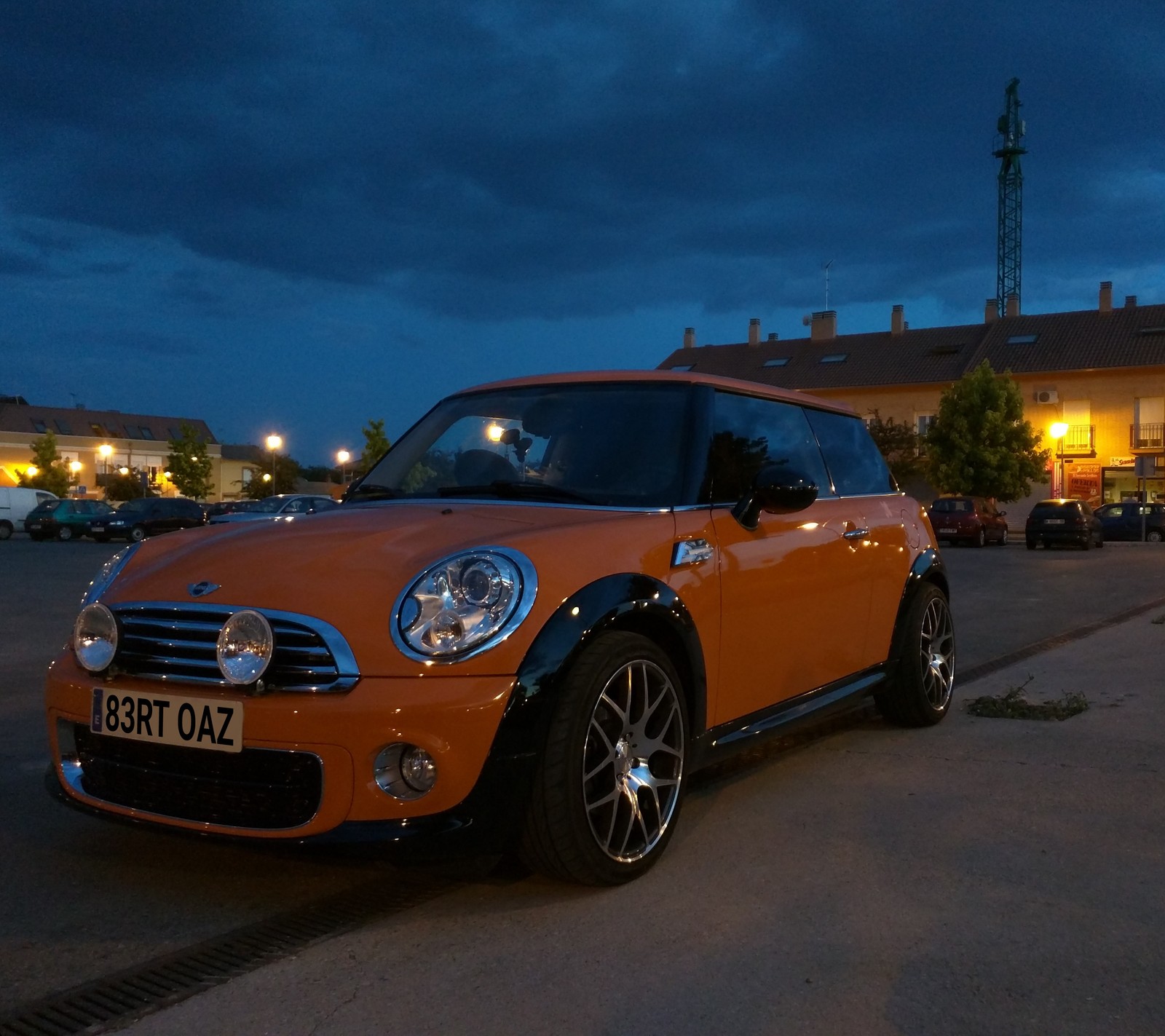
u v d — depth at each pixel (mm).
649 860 2980
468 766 2551
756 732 3553
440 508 3352
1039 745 4539
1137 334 43281
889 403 47250
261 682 2598
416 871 3066
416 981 2365
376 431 52594
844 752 4457
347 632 2602
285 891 2934
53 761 3018
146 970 2441
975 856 3141
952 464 41188
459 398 4250
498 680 2596
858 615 4289
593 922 2672
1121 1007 2225
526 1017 2197
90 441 75125
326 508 3709
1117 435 42688
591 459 3553
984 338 46906
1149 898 2807
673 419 3641
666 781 3088
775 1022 2168
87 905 2846
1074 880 2938
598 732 2816
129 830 3484
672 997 2275
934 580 5094
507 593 2680
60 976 2424
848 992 2297
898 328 50156
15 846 3328
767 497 3504
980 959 2451
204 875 3062
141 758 2805
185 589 2824
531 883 2947
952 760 4293
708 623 3268
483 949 2525
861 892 2863
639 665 2941
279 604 2682
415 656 2570
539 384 4066
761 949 2508
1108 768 4129
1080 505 26172
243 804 2660
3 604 11305
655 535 3172
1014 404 40875
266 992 2322
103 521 30781
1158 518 30922
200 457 65938
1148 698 5496
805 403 4434
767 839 3312
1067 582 14602
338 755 2527
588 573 2881
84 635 2930
